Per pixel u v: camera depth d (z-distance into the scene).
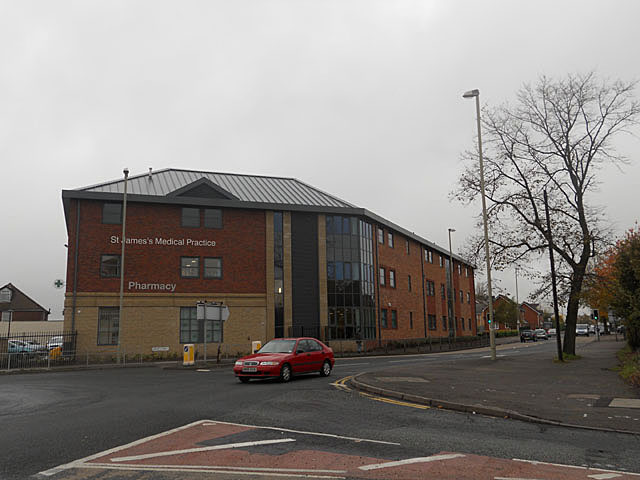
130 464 6.50
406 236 48.06
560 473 6.03
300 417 9.86
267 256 34.72
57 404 12.15
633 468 6.26
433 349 41.00
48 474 6.09
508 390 13.08
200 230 33.50
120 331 28.22
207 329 32.66
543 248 24.64
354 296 37.75
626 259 20.09
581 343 44.66
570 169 24.70
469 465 6.38
